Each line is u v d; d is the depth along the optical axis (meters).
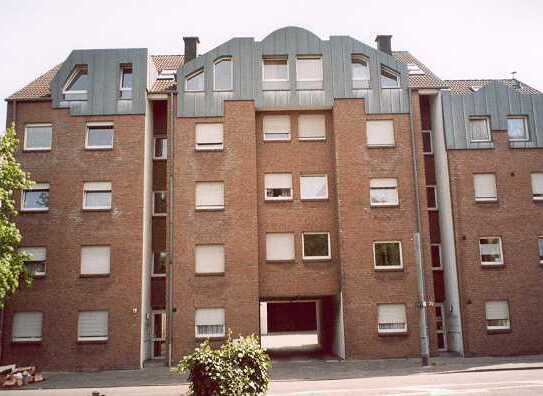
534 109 27.38
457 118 26.98
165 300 26.41
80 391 18.23
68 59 26.59
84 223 25.28
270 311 51.25
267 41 27.16
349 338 24.91
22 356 24.12
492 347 25.16
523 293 25.72
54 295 24.66
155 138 28.00
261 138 27.12
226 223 25.56
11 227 20.66
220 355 11.95
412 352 24.81
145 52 26.69
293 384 18.08
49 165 25.77
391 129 26.78
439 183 27.62
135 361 24.08
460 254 25.83
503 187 26.53
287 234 26.39
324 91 26.88
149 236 26.56
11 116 26.17
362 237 25.72
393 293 25.30
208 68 26.91
